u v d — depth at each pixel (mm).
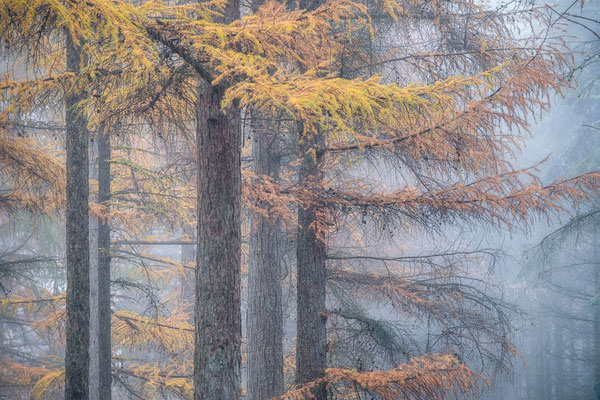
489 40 12883
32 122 14602
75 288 11648
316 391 10812
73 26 6457
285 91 6719
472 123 9281
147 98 8664
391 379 9758
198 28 7441
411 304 15484
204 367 8398
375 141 10172
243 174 11625
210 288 8438
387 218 10844
